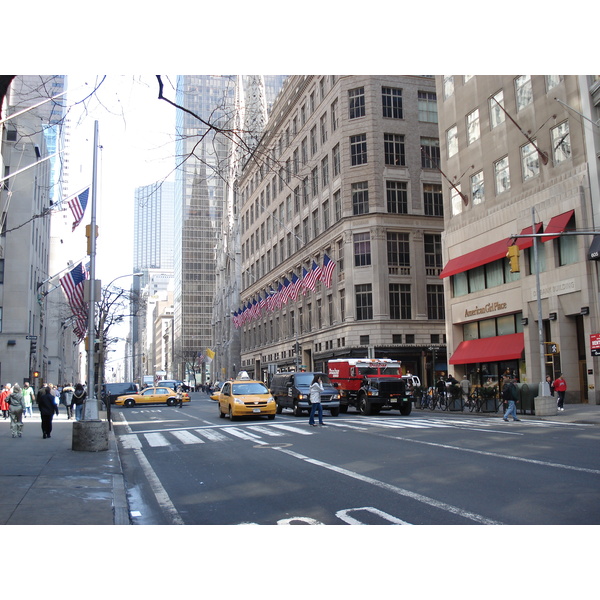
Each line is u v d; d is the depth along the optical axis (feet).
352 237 165.89
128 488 34.14
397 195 167.73
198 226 469.98
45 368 234.38
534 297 104.37
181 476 37.88
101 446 49.34
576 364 97.14
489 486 30.12
